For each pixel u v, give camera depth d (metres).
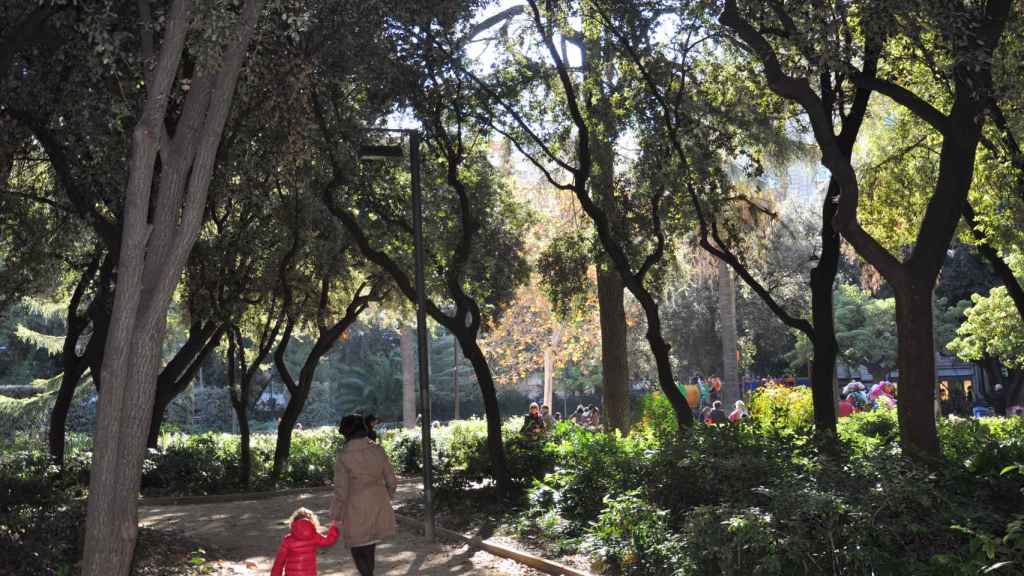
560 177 22.80
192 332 21.75
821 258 13.45
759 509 8.41
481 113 16.98
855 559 7.60
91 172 12.84
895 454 9.18
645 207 16.67
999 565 6.32
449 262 18.81
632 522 9.94
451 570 11.08
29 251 18.97
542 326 45.66
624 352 21.39
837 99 14.23
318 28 12.92
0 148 12.93
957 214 10.49
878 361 50.28
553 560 10.84
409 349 44.66
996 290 28.28
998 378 42.50
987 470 9.41
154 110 7.27
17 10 10.52
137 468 7.29
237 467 22.92
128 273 7.22
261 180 16.20
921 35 12.75
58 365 49.69
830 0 10.60
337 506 9.08
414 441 25.81
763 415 20.53
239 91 11.50
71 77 12.04
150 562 10.77
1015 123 14.55
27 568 9.35
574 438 16.33
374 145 14.60
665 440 12.10
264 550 13.07
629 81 15.72
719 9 14.13
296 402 23.83
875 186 19.30
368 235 19.58
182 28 7.31
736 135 16.23
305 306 24.09
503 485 15.41
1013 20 13.05
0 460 17.45
